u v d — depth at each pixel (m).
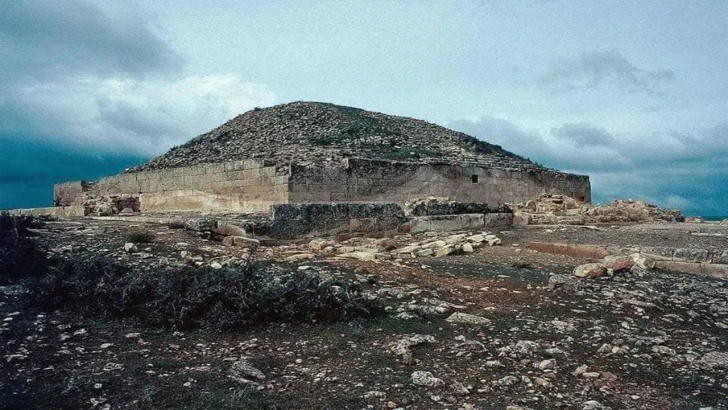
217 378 5.05
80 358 5.55
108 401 4.47
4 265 8.91
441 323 7.19
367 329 6.82
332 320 7.11
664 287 9.98
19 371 5.12
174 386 4.81
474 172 29.41
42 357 5.53
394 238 16.67
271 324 6.93
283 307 7.10
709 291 9.78
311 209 15.25
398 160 27.61
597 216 25.23
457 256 13.87
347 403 4.66
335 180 23.33
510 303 8.41
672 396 5.07
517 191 32.16
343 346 6.18
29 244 9.86
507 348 6.14
